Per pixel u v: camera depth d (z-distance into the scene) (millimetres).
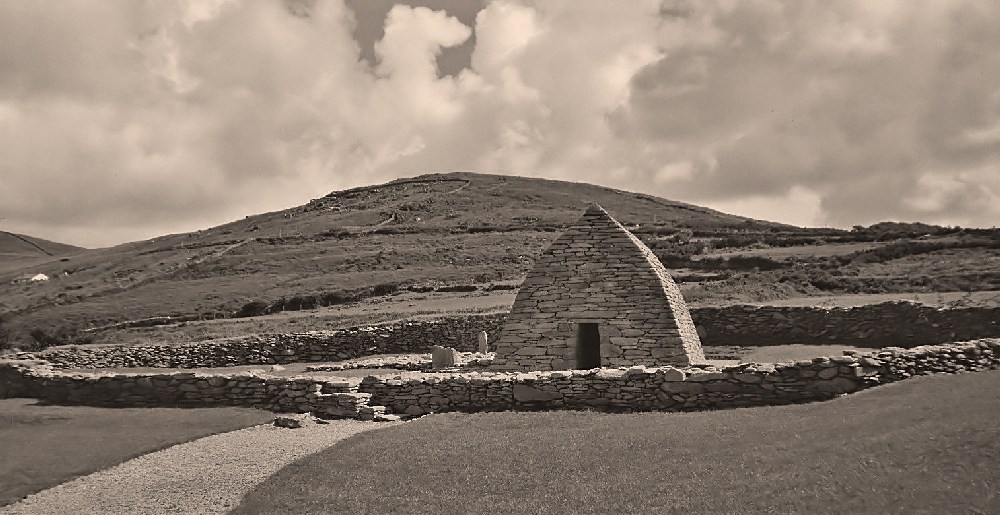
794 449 14438
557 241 26141
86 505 15547
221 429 21500
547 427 18844
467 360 33062
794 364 20031
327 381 24047
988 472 11875
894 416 15195
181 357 46375
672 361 24047
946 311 34500
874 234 83500
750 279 59625
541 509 13156
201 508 14852
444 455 16688
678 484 13609
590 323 24953
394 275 96438
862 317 37156
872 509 11555
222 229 180125
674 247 85375
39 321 84812
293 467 16703
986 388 16203
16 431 22438
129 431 21750
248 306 80125
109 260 151125
